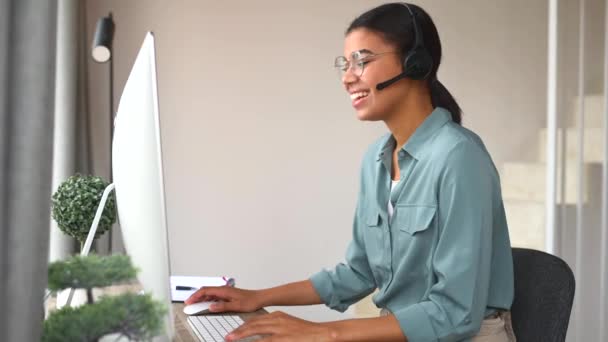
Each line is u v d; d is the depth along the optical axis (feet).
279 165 12.45
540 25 13.00
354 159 12.62
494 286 4.57
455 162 4.42
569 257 9.64
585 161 9.43
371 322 4.23
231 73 12.26
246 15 12.28
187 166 12.19
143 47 3.56
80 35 11.05
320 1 12.46
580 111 9.50
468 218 4.32
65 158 9.95
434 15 12.85
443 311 4.23
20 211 2.48
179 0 12.03
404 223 4.77
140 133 3.41
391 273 4.98
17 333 2.46
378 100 4.80
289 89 12.44
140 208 3.42
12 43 2.50
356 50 4.80
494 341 4.50
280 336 4.12
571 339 9.53
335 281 5.48
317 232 12.58
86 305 2.75
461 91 12.98
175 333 4.54
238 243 12.38
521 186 12.88
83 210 4.60
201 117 12.20
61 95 9.98
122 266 2.91
